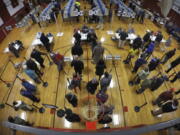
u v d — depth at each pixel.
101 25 12.06
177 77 7.49
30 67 7.00
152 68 7.25
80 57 8.77
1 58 9.66
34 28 12.51
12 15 13.03
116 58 9.07
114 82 7.80
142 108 6.72
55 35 11.38
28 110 6.53
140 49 9.82
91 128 5.29
